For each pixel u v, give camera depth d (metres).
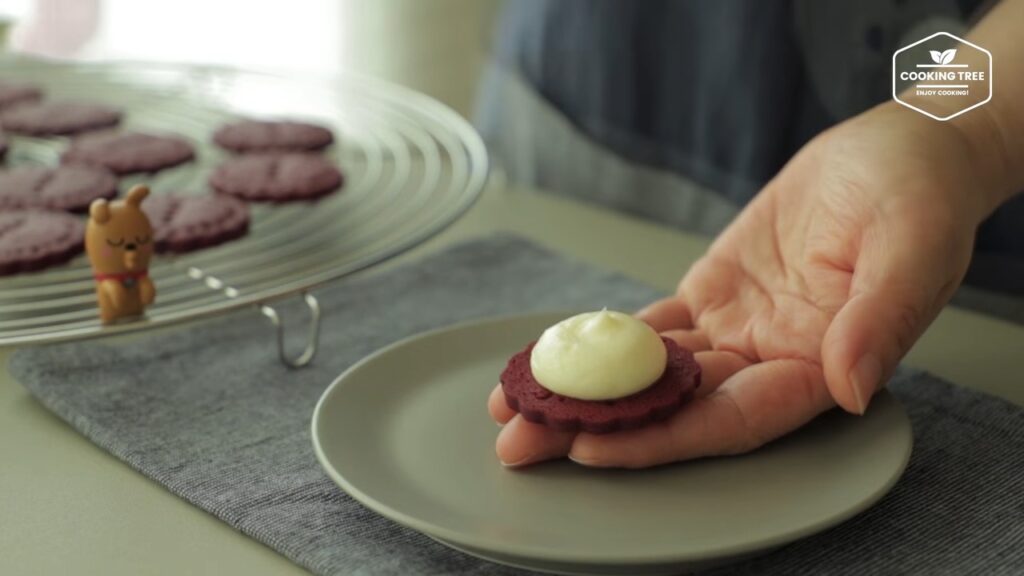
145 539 0.56
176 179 0.89
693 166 0.91
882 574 0.52
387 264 0.80
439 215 0.82
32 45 1.34
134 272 0.65
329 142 0.92
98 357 0.67
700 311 0.64
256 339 0.70
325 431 0.57
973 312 0.74
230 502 0.57
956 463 0.58
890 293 0.56
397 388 0.61
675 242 0.84
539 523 0.53
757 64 0.87
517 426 0.56
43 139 0.93
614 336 0.55
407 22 1.18
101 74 1.04
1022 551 0.53
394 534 0.55
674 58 0.90
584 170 0.95
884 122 0.63
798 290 0.62
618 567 0.51
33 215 0.78
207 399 0.64
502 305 0.74
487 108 1.00
